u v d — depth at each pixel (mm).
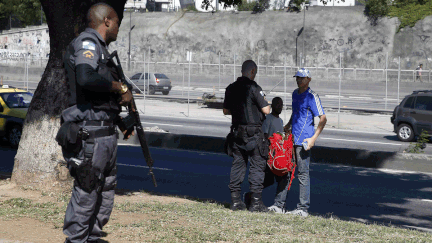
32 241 3891
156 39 61312
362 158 11961
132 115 3451
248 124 6012
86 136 3092
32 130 6121
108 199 3465
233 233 4512
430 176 10789
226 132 18781
